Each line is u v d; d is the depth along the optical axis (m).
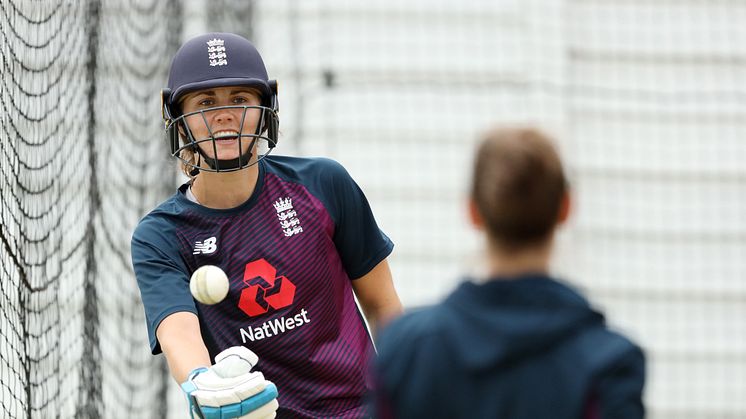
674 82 27.30
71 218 18.41
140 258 10.41
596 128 26.81
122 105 22.17
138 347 20.75
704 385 25.53
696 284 25.95
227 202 10.52
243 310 10.34
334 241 10.91
